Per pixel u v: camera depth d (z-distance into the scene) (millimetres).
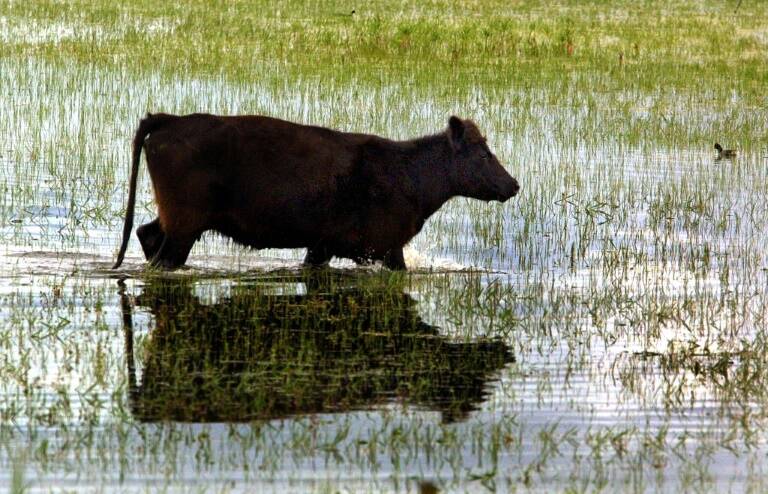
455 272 36625
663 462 22625
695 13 100750
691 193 46656
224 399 24984
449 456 22453
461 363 28016
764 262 38500
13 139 49844
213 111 56031
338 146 35344
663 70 74938
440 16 93000
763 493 21172
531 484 21359
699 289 35156
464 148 36906
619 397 26094
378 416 24422
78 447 22141
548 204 44844
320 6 95000
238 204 34219
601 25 92062
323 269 36438
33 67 64812
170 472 21219
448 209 44375
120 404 23891
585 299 33719
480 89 66438
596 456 22703
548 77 71500
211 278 34812
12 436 22656
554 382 26953
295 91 62375
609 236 40875
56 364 26672
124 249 34500
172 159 33531
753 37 89375
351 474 21453
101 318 30234
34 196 42344
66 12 83938
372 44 77375
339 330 30172
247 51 74062
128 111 55125
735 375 27641
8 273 34094
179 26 81375
